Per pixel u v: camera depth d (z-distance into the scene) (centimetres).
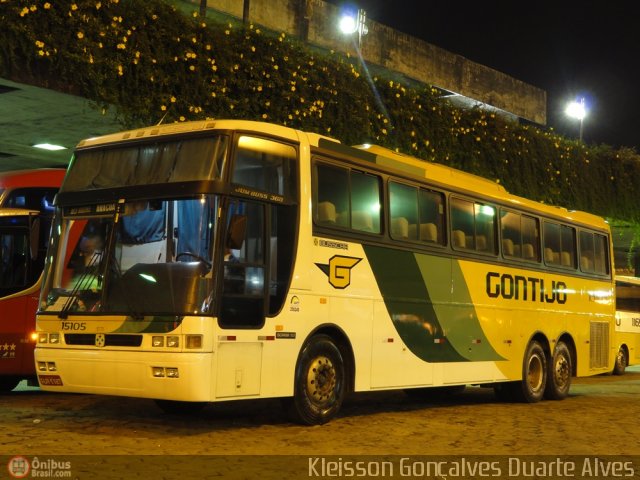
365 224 1102
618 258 3581
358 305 1072
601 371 1753
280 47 1644
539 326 1519
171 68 1458
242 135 922
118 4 1376
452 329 1271
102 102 1370
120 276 909
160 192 908
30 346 1268
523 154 2330
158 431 927
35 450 778
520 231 1497
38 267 1288
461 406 1393
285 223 967
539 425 1124
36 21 1275
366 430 1002
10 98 1359
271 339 928
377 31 2823
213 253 870
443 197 1284
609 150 2719
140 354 866
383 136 1875
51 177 1333
